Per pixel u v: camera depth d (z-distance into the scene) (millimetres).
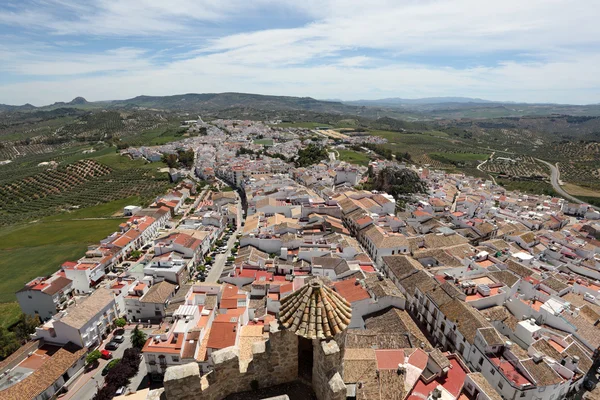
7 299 105062
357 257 99812
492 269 91625
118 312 87375
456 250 101125
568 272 97938
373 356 57844
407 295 85625
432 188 191750
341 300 20672
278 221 125438
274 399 17016
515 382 54906
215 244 130375
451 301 72438
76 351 74000
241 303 78250
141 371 71562
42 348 74875
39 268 125000
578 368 60812
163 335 68750
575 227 136375
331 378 17953
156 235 146625
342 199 153500
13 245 145000
